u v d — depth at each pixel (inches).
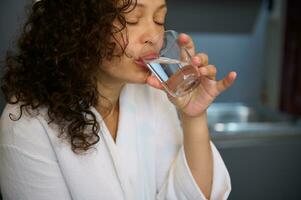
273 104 100.2
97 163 32.0
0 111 34.1
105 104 34.3
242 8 90.8
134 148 34.7
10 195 30.8
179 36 30.2
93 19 29.0
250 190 76.4
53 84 30.6
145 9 28.9
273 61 98.7
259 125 81.0
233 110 99.0
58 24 29.7
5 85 31.7
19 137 29.5
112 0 28.6
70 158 31.0
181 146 36.8
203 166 34.4
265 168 76.3
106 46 29.1
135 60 29.4
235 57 97.0
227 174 35.4
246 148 74.0
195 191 34.1
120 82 32.4
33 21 31.4
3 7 59.4
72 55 29.6
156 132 36.8
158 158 37.1
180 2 86.2
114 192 32.5
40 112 30.3
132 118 35.2
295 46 91.4
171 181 35.7
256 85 100.3
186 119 34.6
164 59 29.4
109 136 32.7
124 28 28.7
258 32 96.7
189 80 30.6
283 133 76.7
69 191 32.1
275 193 78.2
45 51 30.3
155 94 37.9
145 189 35.9
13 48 35.5
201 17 89.7
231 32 94.5
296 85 92.0
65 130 30.7
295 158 77.6
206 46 94.2
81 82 30.5
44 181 30.6
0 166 30.7
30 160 29.8
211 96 32.4
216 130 76.3
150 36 29.0
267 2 92.8
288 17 92.1
